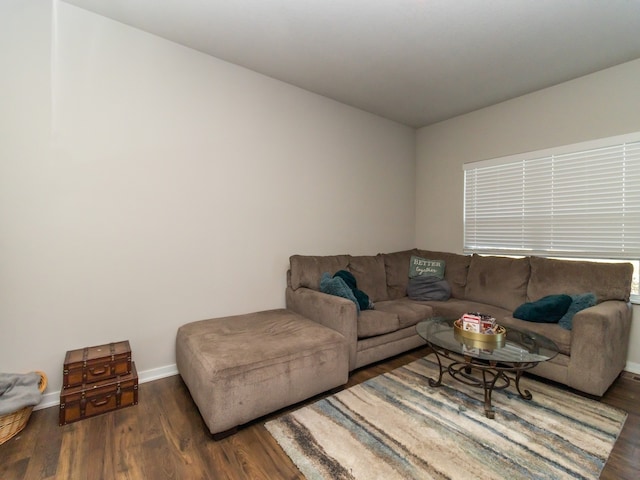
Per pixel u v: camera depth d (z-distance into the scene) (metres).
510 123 3.42
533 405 2.02
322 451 1.58
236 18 2.13
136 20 2.17
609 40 2.33
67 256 2.05
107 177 2.17
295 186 3.16
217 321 2.48
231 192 2.73
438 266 3.64
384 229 4.04
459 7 1.99
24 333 1.93
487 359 1.80
